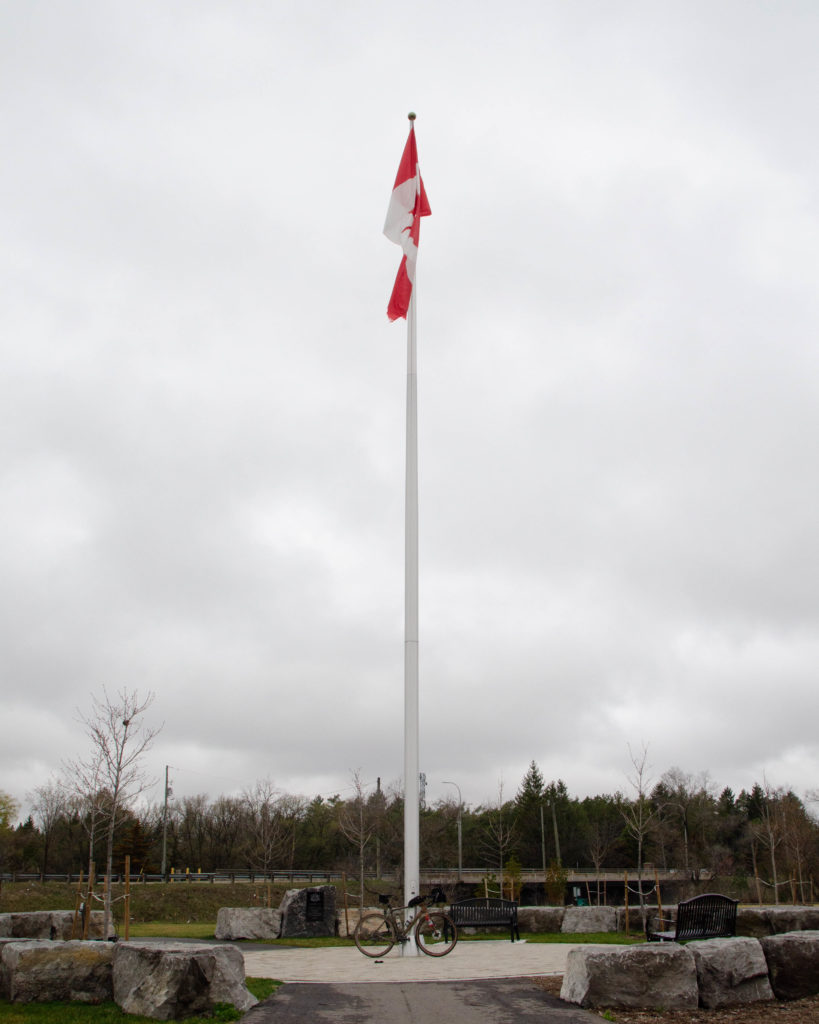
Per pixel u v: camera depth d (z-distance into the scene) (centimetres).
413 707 1638
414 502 1786
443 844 7144
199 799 8581
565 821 8288
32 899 4462
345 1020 847
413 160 2030
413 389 1866
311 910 1938
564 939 1670
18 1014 873
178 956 884
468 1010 891
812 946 968
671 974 909
